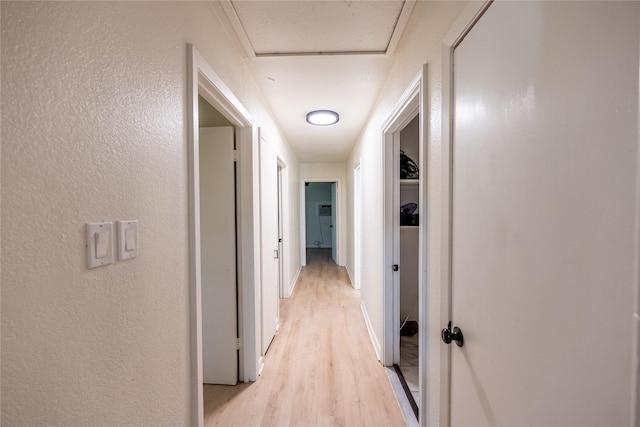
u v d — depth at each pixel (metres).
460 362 0.90
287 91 2.09
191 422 1.02
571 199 0.48
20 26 0.46
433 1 1.08
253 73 1.81
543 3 0.53
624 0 0.39
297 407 1.67
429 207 1.17
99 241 0.61
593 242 0.44
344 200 5.59
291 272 4.12
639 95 0.36
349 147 4.09
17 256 0.46
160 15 0.84
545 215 0.54
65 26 0.53
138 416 0.74
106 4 0.63
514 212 0.63
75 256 0.56
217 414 1.61
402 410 1.63
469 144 0.83
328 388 1.84
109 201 0.64
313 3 1.20
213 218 1.84
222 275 1.85
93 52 0.60
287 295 3.75
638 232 0.35
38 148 0.49
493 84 0.71
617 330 0.40
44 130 0.50
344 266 5.75
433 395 1.13
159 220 0.84
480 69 0.77
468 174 0.84
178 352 0.94
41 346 0.49
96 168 0.60
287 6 1.21
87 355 0.58
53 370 0.51
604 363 0.42
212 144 1.82
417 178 2.27
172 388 0.91
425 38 1.16
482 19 0.75
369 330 2.66
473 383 0.82
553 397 0.52
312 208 8.62
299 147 4.09
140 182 0.75
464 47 0.86
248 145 1.84
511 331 0.64
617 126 0.40
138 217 0.74
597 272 0.43
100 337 0.62
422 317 1.23
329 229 8.62
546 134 0.53
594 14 0.44
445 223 0.98
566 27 0.48
